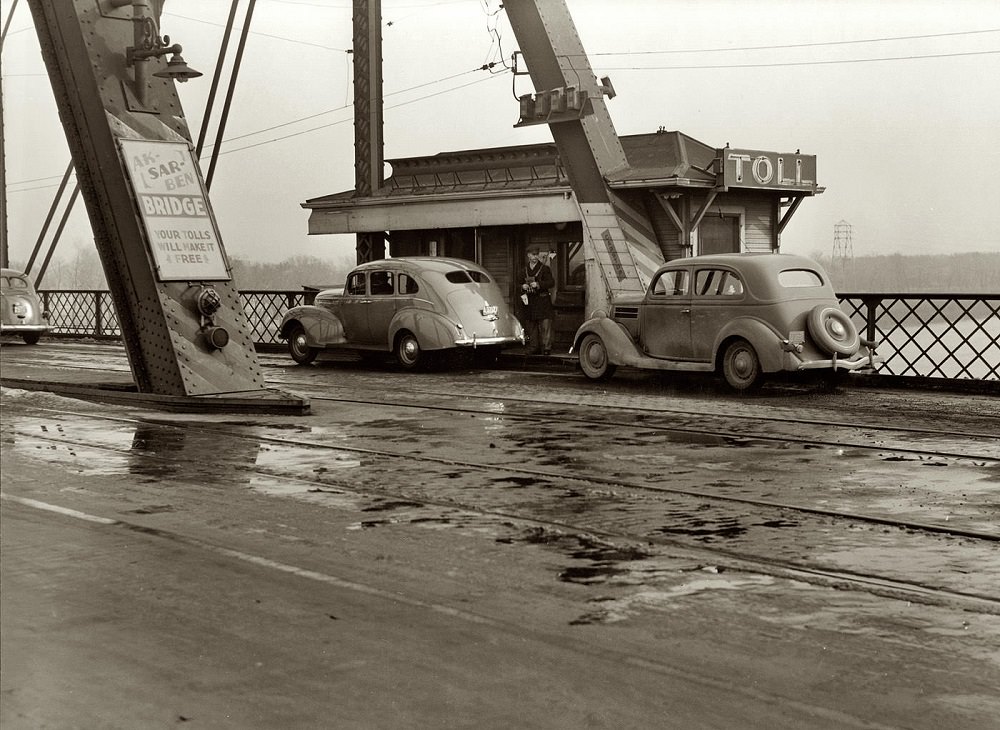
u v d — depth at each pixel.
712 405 14.79
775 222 22.33
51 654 4.75
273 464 10.19
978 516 7.77
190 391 14.44
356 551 6.77
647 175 20.52
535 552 6.75
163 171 14.31
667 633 5.12
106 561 6.46
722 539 7.09
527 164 23.56
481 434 12.12
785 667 4.64
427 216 23.94
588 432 12.22
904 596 5.75
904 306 17.83
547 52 21.55
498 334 21.22
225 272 14.93
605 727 3.96
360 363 23.27
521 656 4.77
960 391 16.59
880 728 3.97
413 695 4.28
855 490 8.76
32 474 9.62
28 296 31.00
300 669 4.58
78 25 13.77
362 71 26.39
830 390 16.77
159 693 4.29
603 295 20.97
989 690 4.37
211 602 5.61
